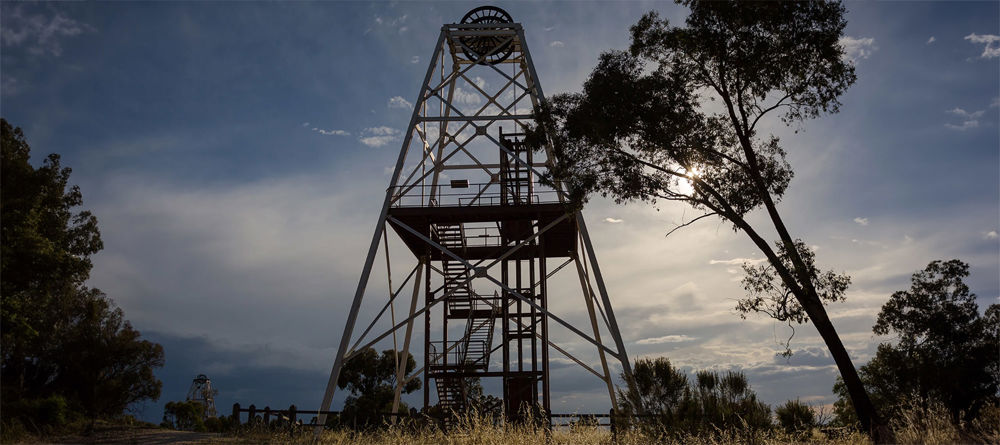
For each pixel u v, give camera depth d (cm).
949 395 2712
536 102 3312
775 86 2383
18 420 2445
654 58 2505
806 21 2270
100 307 3684
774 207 2314
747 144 2398
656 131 2383
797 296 2200
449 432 2152
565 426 2205
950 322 2923
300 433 2472
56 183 3027
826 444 1911
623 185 2452
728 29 2348
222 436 2469
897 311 3038
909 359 2889
